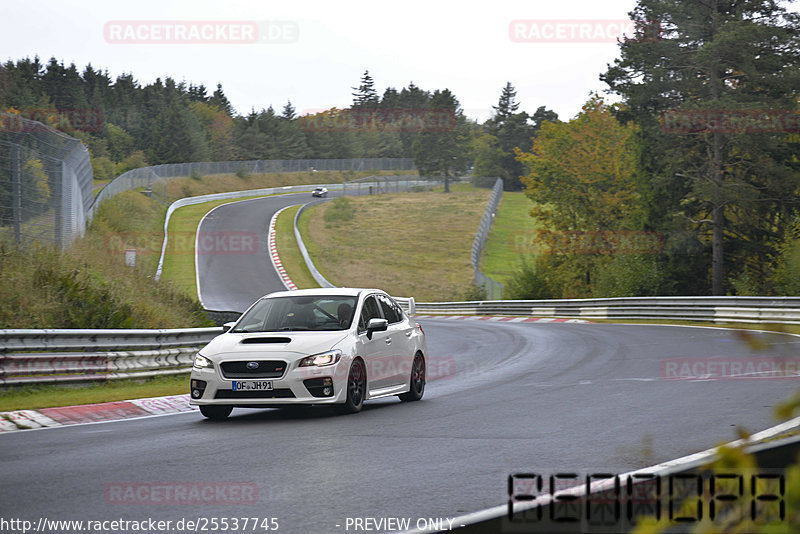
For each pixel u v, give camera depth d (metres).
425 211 159.25
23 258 30.86
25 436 13.73
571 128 99.00
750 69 60.81
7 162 34.25
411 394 17.88
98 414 16.89
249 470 9.92
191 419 15.82
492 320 65.50
